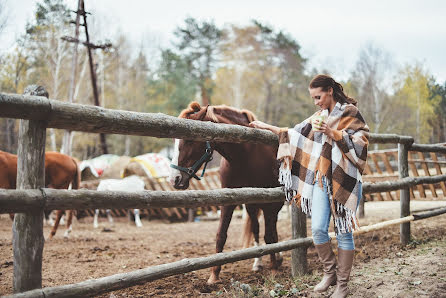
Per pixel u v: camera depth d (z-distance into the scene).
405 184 4.41
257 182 3.70
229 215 3.62
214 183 10.72
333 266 2.55
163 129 2.32
